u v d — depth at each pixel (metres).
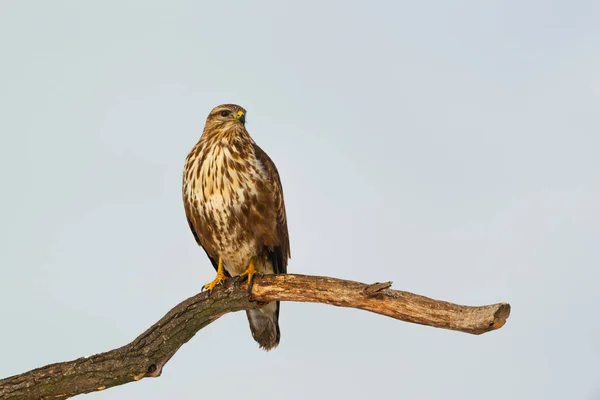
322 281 12.84
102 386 13.65
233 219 15.71
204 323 13.83
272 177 15.92
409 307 11.64
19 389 13.50
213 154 15.69
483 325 10.97
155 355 13.66
